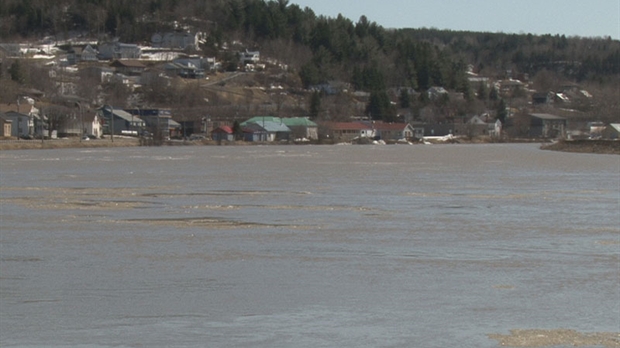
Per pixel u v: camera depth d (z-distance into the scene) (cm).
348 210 6353
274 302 3403
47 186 8469
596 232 5234
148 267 4066
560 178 9844
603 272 3975
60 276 3850
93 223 5588
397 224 5566
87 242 4788
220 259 4272
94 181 9162
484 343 2875
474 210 6381
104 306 3331
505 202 6975
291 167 12106
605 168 12056
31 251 4491
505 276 3884
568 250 4566
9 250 4522
